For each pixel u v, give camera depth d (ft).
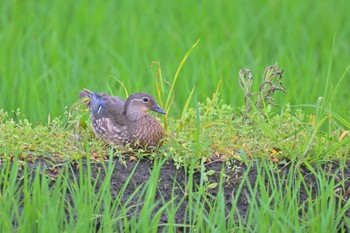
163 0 74.84
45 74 54.29
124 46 63.31
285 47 63.98
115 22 69.56
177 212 38.34
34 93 51.75
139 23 69.21
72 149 40.40
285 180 38.93
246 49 62.03
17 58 59.26
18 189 38.40
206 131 41.88
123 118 40.98
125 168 39.52
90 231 35.58
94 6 71.41
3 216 35.19
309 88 55.36
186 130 42.39
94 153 40.24
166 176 39.19
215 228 35.94
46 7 72.90
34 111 50.49
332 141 40.83
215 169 39.45
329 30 68.80
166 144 40.57
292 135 41.86
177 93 54.19
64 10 71.05
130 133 40.65
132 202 38.42
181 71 58.13
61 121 45.37
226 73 56.85
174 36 64.69
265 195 37.04
